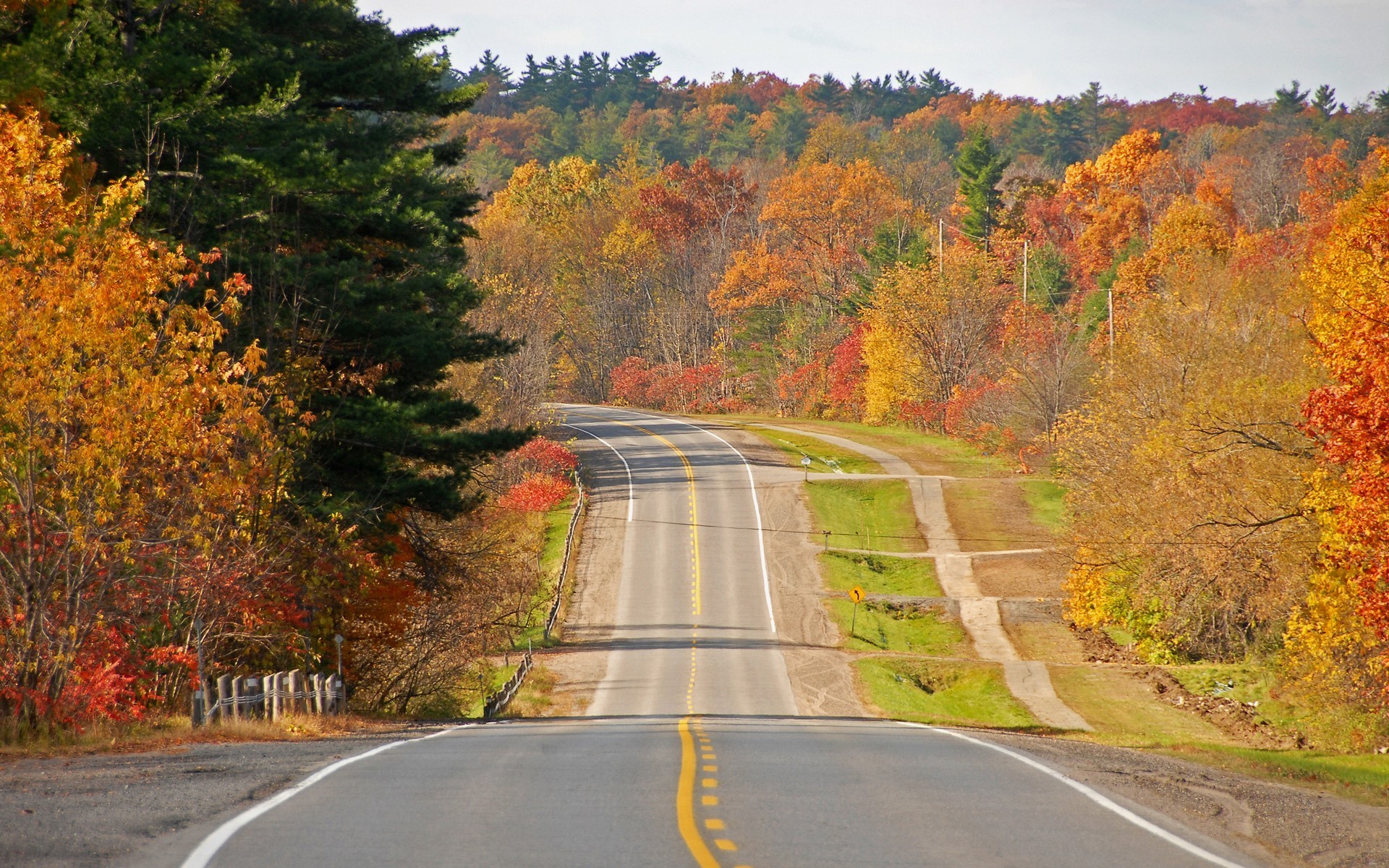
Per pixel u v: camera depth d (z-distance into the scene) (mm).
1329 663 57875
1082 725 82375
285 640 54156
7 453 36688
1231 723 79562
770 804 22094
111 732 35562
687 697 88312
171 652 41688
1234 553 69250
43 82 52281
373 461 64000
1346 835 22141
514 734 39906
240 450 46250
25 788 22844
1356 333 45844
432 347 63250
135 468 39844
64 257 40344
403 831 18844
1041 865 17469
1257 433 67438
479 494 70812
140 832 18453
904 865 17172
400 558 70125
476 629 77438
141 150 54406
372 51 66188
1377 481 43594
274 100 58031
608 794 22828
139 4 60250
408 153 66750
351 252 66500
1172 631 94125
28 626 36312
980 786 25234
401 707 70875
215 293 43750
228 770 26078
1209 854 18891
